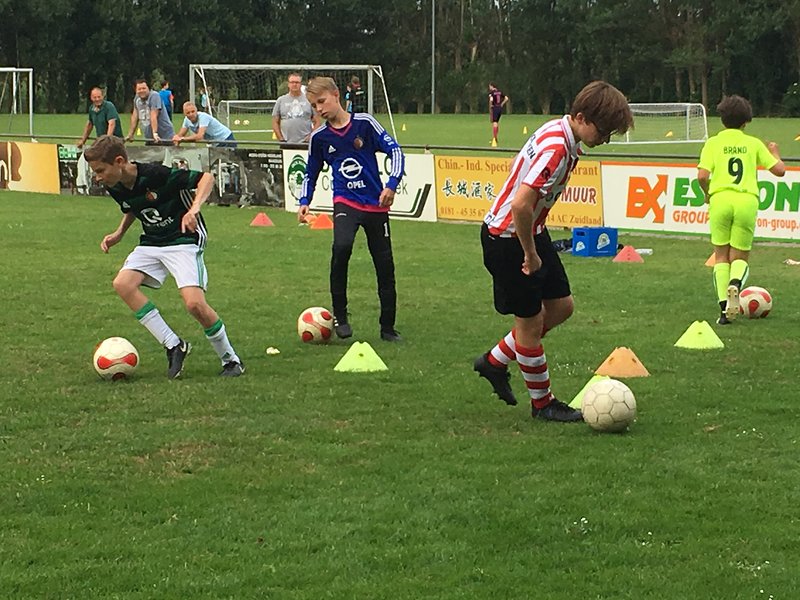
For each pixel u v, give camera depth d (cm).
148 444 527
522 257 535
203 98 3253
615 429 546
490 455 511
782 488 462
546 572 378
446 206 1588
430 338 793
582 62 6844
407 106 7312
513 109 7081
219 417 578
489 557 391
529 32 6844
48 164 2038
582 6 6612
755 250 1284
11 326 821
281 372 683
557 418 573
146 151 1892
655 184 1389
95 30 6250
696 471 484
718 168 860
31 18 5969
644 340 776
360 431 553
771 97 6075
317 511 436
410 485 468
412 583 368
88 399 613
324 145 789
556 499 449
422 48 7312
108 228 1470
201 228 670
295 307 911
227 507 441
